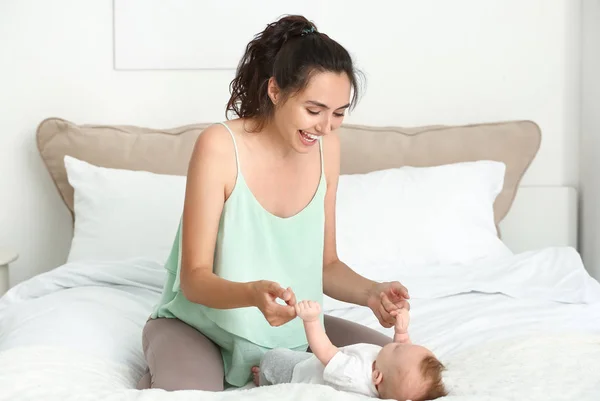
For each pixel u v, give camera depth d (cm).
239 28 362
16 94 362
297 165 216
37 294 285
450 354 221
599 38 346
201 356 203
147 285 284
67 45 362
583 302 272
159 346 205
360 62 368
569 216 368
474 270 294
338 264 232
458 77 370
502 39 368
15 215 365
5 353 201
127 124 366
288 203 216
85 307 253
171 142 343
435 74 369
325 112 195
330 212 232
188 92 365
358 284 222
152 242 308
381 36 367
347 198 314
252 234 212
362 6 365
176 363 196
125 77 364
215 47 363
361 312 262
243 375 214
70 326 237
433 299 273
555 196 368
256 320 211
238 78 215
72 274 284
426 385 175
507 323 248
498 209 346
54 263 367
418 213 311
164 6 361
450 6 367
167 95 364
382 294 211
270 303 182
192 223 205
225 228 209
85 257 310
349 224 307
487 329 242
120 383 201
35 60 361
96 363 207
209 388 192
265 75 206
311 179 219
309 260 219
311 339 186
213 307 195
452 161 344
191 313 212
